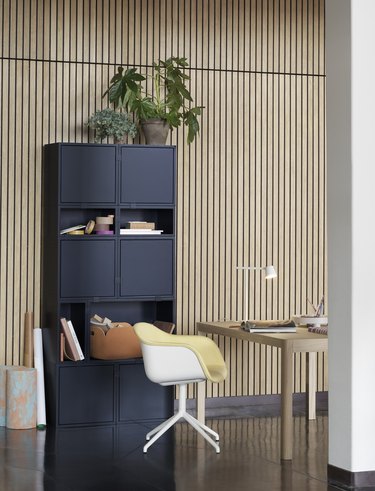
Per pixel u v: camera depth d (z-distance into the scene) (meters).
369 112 8.50
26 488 8.38
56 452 9.30
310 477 8.67
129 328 10.30
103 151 10.26
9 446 9.48
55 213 10.21
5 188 10.46
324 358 11.23
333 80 8.63
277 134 11.16
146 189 10.38
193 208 10.95
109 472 8.77
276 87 11.16
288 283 11.20
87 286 10.23
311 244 11.27
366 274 8.48
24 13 10.52
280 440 9.61
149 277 10.39
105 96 10.70
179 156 10.92
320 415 10.76
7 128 10.47
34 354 10.37
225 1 11.03
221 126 11.02
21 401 10.07
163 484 8.49
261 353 11.12
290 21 11.20
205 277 10.98
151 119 10.43
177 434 9.94
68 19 10.62
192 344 9.86
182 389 9.51
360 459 8.46
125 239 10.33
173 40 10.90
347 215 8.50
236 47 11.06
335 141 8.61
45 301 10.45
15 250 10.48
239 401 11.06
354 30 8.46
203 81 10.97
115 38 10.75
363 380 8.48
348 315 8.48
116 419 10.27
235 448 9.46
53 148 10.28
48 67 10.57
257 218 11.12
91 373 10.21
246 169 11.08
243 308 11.06
